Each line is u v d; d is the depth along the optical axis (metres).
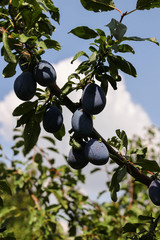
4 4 0.76
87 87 0.72
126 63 0.71
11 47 0.71
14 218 1.28
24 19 0.72
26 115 0.79
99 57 0.72
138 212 1.35
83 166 0.75
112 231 1.27
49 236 1.25
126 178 1.52
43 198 1.37
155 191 0.77
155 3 0.72
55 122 0.76
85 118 0.72
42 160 1.46
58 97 0.75
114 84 0.76
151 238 0.79
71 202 1.39
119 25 0.66
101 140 0.74
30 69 0.73
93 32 0.73
